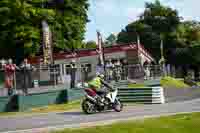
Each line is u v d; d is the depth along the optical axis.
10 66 22.30
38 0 37.50
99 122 15.12
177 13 69.00
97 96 18.95
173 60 67.25
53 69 25.28
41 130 13.82
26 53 38.09
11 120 17.92
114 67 31.11
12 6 34.91
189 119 14.74
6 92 22.23
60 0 44.72
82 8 47.19
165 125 13.67
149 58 41.91
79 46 45.66
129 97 25.59
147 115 17.20
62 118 17.50
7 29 35.88
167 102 25.47
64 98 25.38
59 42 42.78
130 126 13.27
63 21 44.06
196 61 66.06
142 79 34.62
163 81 38.09
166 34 67.50
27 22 36.41
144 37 67.94
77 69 26.73
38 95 23.73
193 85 44.47
